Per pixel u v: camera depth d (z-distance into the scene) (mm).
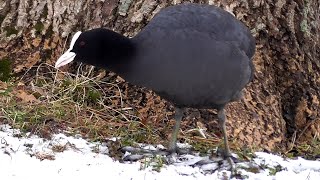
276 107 8789
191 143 7953
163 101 8492
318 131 8984
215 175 6812
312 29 9164
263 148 8281
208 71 6680
